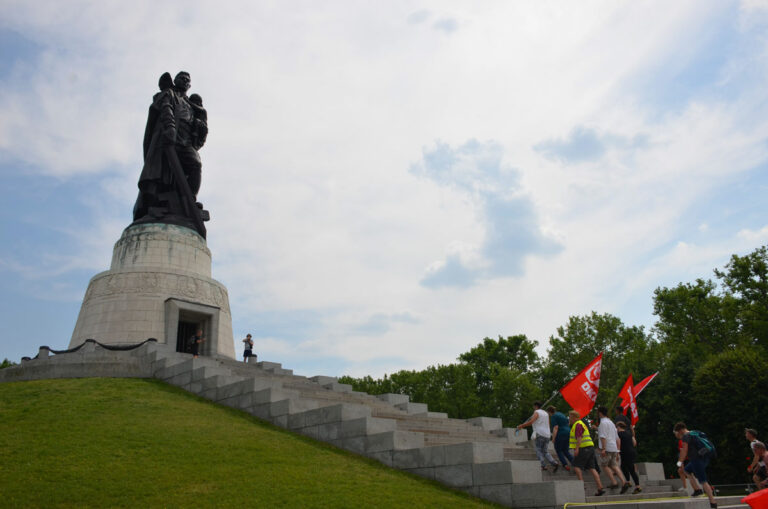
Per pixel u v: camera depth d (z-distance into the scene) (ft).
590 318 204.64
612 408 166.20
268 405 74.08
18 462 51.11
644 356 164.76
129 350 103.24
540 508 49.01
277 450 59.62
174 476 49.80
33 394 78.95
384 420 65.26
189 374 87.56
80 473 49.03
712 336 173.37
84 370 94.22
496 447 56.29
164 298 120.78
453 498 50.96
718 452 134.21
